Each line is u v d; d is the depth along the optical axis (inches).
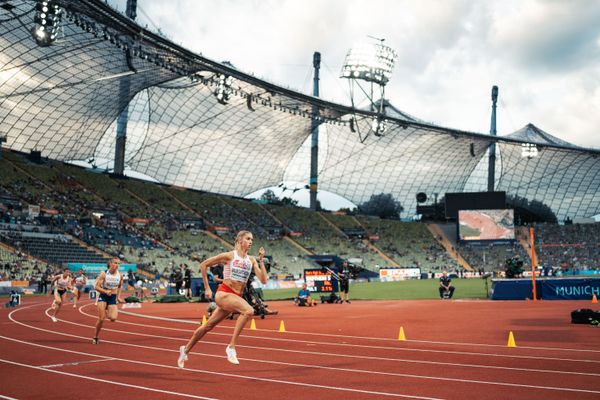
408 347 439.2
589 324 587.5
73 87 2092.8
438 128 3068.4
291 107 2539.4
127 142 2844.5
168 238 2573.8
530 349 415.2
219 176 3287.4
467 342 463.8
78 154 2674.7
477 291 1492.4
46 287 1717.5
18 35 1620.3
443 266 3277.6
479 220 2997.0
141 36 1589.6
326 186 3814.0
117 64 1884.8
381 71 2667.3
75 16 1373.0
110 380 314.0
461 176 3905.0
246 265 310.2
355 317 748.6
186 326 667.4
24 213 2074.3
